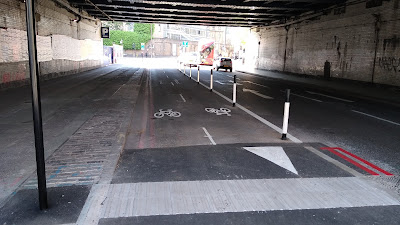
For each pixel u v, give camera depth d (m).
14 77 14.87
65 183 4.13
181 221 3.29
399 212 3.57
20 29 15.45
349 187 4.22
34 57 3.07
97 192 3.90
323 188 4.16
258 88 17.72
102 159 5.03
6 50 13.98
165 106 10.89
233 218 3.37
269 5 21.50
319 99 13.53
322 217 3.42
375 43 17.44
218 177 4.48
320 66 23.42
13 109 9.39
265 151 5.73
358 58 18.97
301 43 26.45
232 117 9.09
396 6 15.78
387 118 9.39
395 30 15.95
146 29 86.81
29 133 6.70
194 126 7.84
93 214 3.38
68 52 23.27
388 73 16.58
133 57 81.00
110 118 8.10
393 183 4.39
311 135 7.09
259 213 3.48
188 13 26.72
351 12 19.45
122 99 11.53
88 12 28.16
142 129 7.49
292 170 4.80
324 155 5.59
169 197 3.82
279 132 7.31
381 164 5.20
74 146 5.70
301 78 24.75
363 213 3.53
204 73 30.56
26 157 5.18
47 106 9.91
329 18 21.95
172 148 5.89
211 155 5.48
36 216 3.30
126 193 3.90
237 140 6.52
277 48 31.91
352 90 16.25
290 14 25.70
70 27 23.78
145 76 24.59
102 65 38.44
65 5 21.19
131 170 4.71
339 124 8.39
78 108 9.57
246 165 4.99
